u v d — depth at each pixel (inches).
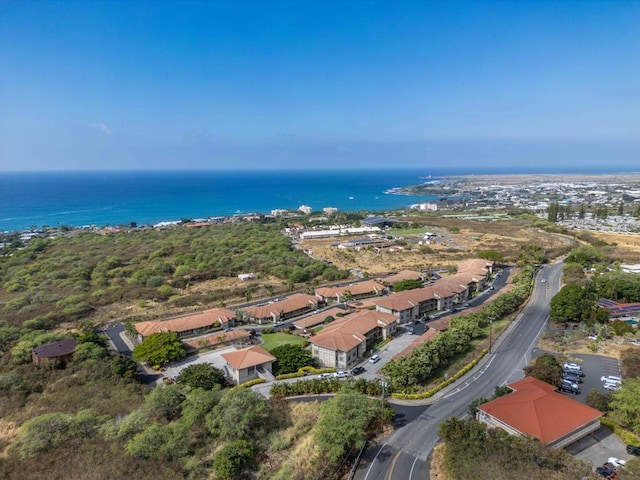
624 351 2965.1
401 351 3235.7
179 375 2785.4
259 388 2682.1
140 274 5541.3
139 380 2849.4
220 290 5017.2
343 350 2940.5
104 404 2418.8
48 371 2893.7
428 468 1808.6
